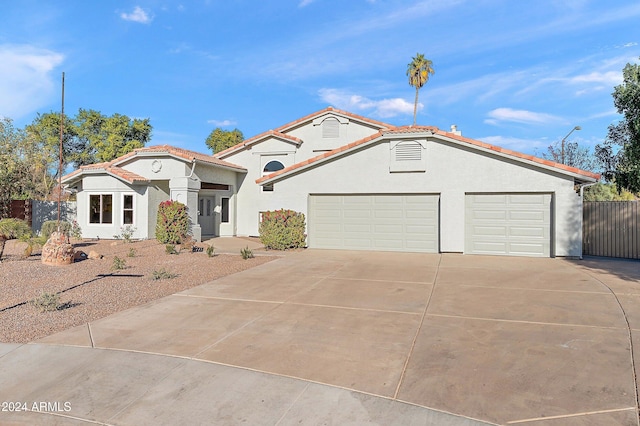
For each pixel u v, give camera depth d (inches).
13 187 915.4
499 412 158.2
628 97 566.9
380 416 156.9
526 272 452.4
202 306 315.9
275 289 373.1
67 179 832.3
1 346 233.1
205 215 927.7
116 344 235.0
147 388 182.7
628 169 627.2
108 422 156.6
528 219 581.0
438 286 382.6
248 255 561.3
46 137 1491.1
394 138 629.9
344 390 177.6
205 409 164.4
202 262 534.3
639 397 167.3
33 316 290.4
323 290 367.9
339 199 669.3
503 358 209.6
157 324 271.9
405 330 255.6
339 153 655.1
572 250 557.6
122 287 382.6
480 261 535.5
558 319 274.5
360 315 289.0
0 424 156.3
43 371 200.8
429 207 625.9
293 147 892.0
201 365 205.5
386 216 645.9
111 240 799.7
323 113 886.4
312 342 236.1
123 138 1596.9
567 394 171.0
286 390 178.7
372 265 504.1
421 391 175.9
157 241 752.3
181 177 765.3
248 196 922.1
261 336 247.0
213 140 2262.6
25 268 478.9
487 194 597.3
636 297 332.2
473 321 273.0
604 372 191.0
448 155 610.2
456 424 150.6
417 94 1660.9
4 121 911.0
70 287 383.9
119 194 818.8
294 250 654.5
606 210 607.8
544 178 568.4
